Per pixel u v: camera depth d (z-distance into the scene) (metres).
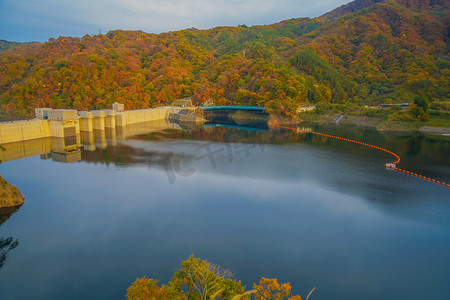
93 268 51.97
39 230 64.69
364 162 119.12
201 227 64.88
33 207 75.88
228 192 84.62
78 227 65.88
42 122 152.88
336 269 50.81
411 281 48.00
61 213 72.44
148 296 28.80
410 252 56.00
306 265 51.78
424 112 198.00
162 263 52.84
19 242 60.16
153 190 86.31
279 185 90.62
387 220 68.44
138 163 115.69
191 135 179.00
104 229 64.75
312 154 132.00
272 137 173.62
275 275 49.06
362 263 52.50
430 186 91.31
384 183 93.69
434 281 48.06
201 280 31.84
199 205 76.19
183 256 54.69
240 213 71.38
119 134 179.00
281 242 58.88
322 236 61.34
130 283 48.25
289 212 72.25
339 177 99.06
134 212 72.44
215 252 55.50
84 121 176.38
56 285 48.03
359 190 87.06
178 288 31.69
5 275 50.47
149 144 150.88
